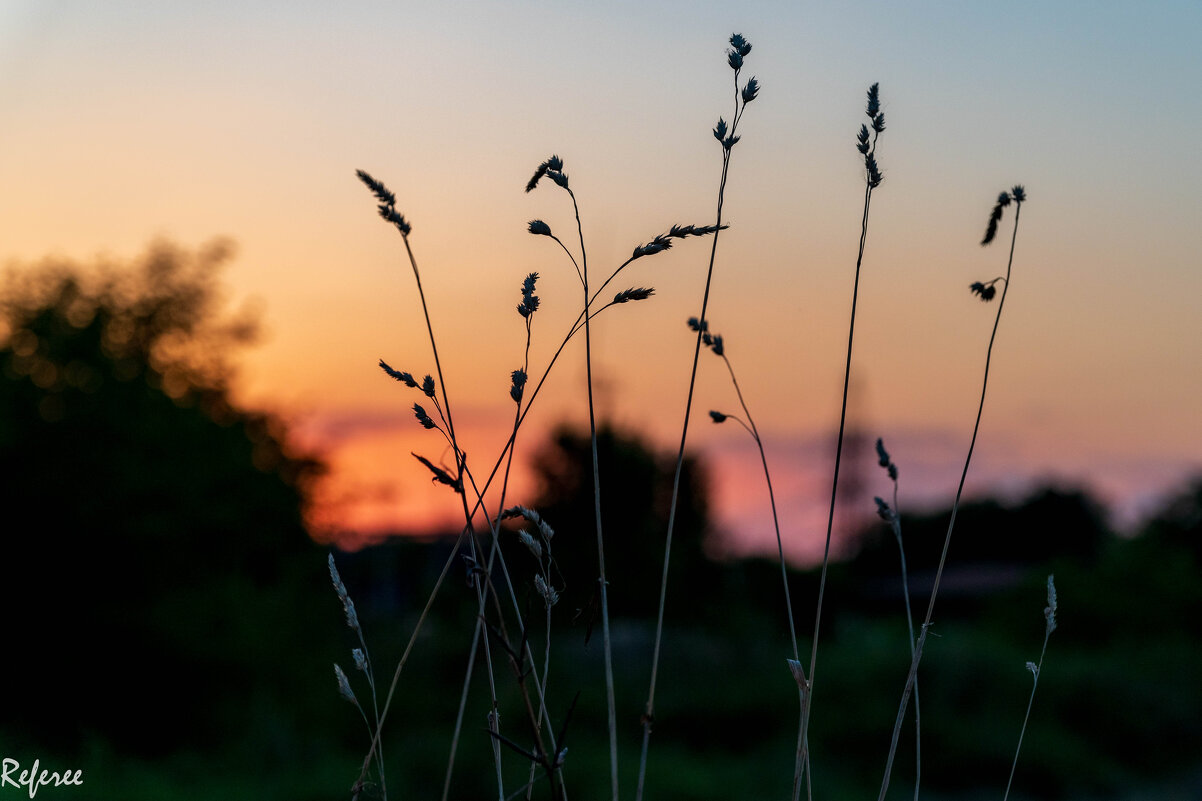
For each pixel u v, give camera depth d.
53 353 15.24
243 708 13.58
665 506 18.08
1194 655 18.75
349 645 15.48
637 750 12.07
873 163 1.84
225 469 15.78
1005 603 25.09
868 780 12.13
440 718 12.76
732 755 12.88
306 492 18.34
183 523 14.68
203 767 11.79
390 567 17.27
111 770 10.92
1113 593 23.42
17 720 13.24
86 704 13.56
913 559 29.41
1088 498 41.69
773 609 19.09
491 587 1.61
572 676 14.48
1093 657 20.33
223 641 13.91
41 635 13.75
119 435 14.70
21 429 14.30
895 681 15.73
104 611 13.81
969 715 14.38
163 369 17.47
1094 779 12.20
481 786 9.02
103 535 14.08
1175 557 24.91
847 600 24.83
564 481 12.68
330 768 11.11
